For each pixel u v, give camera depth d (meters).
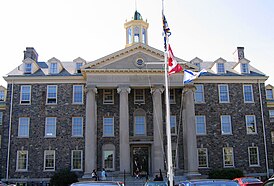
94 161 42.34
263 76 50.34
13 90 47.91
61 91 48.16
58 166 45.94
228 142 48.12
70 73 49.72
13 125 46.91
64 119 47.31
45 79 48.12
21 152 46.25
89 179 40.69
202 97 49.22
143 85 44.84
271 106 59.41
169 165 20.91
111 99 48.09
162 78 45.09
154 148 43.16
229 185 13.35
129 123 47.25
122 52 45.50
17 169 45.66
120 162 42.09
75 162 46.16
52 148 46.41
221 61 51.66
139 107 47.91
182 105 47.19
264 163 47.94
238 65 51.88
